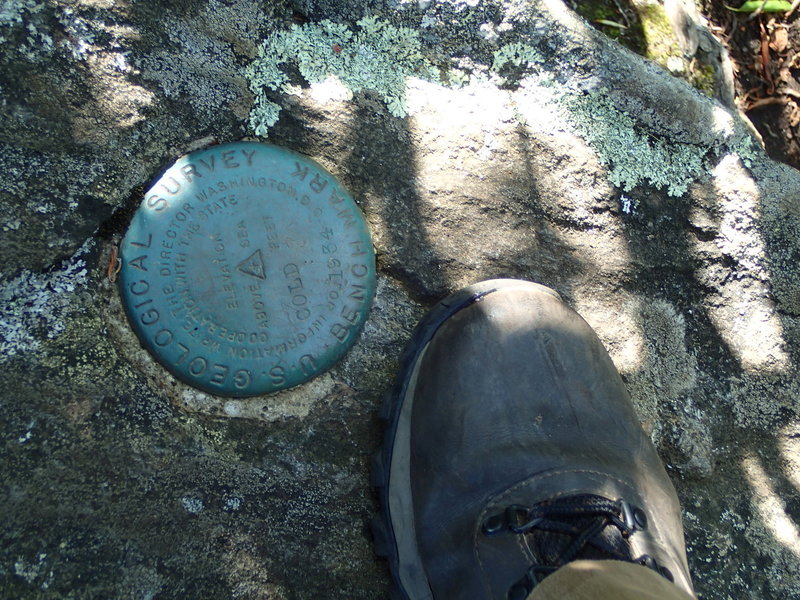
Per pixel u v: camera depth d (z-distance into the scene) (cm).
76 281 24
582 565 20
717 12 40
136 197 25
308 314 25
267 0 27
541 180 29
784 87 40
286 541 25
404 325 27
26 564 22
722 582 28
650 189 29
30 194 23
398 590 25
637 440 26
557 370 26
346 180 27
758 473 30
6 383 23
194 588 24
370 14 28
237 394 24
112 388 24
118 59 25
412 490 25
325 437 26
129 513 23
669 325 30
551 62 29
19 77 23
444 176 28
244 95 26
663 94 29
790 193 30
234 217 24
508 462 24
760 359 30
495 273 28
